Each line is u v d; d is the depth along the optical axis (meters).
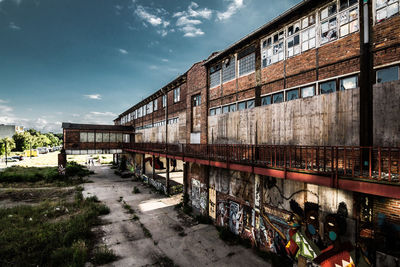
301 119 7.47
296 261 6.81
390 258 4.91
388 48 5.43
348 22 6.36
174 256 8.37
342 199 5.84
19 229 10.15
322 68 7.04
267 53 9.20
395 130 5.14
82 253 8.05
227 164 8.77
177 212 13.69
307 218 6.71
